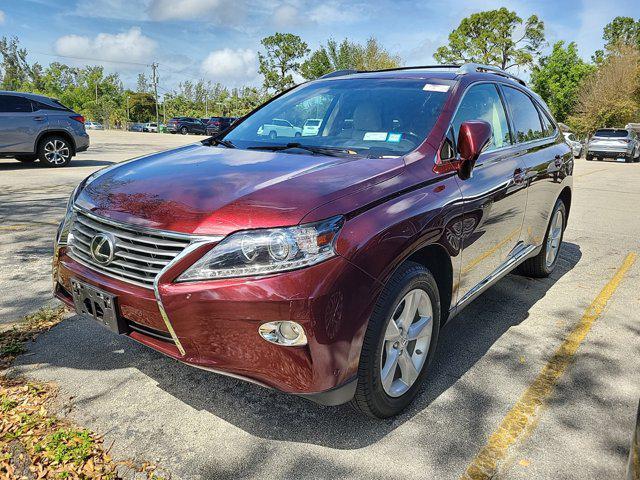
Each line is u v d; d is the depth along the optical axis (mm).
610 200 10344
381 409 2578
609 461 2434
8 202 7516
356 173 2598
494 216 3404
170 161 3059
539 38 49500
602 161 25094
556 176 4562
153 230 2311
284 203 2268
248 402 2799
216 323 2201
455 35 51719
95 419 2600
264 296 2133
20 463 2258
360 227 2311
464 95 3436
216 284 2176
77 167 12203
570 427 2680
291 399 2844
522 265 4980
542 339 3697
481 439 2566
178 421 2615
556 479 2309
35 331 3461
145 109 94500
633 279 5090
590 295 4613
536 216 4277
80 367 3061
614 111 42281
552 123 5004
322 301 2166
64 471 2223
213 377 3020
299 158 2916
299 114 3689
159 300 2252
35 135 11633
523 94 4465
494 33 50312
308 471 2314
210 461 2352
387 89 3578
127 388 2873
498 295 4559
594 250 6207
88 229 2621
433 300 2799
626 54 45969
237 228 2197
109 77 99938
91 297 2541
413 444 2514
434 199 2736
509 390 3014
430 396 2932
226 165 2840
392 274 2420
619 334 3812
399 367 2719
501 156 3627
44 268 4629
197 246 2215
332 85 3902
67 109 12266
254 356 2205
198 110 87188
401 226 2465
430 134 3080
